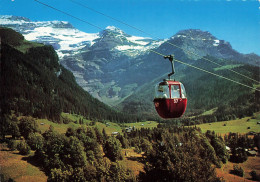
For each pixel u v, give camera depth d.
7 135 161.88
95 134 163.25
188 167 57.59
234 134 185.62
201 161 60.88
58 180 82.31
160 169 62.09
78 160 103.75
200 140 127.44
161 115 17.94
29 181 93.38
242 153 142.50
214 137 140.75
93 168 82.88
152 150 72.12
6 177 93.69
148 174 64.19
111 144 122.88
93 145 125.44
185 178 55.75
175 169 58.28
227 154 137.50
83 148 111.81
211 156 119.75
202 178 56.38
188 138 140.38
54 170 85.44
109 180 79.62
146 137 174.00
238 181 109.06
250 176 119.75
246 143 163.62
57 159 102.50
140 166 115.38
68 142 107.69
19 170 100.62
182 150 78.75
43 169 103.94
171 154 69.25
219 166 122.25
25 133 153.88
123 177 80.06
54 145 106.62
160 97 17.59
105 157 124.50
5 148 125.44
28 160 110.81
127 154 136.50
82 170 82.50
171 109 17.41
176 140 141.00
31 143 123.88
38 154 110.44
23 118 159.00
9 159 109.50
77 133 155.00
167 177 59.59
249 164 137.75
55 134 128.50
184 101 17.77
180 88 17.83
